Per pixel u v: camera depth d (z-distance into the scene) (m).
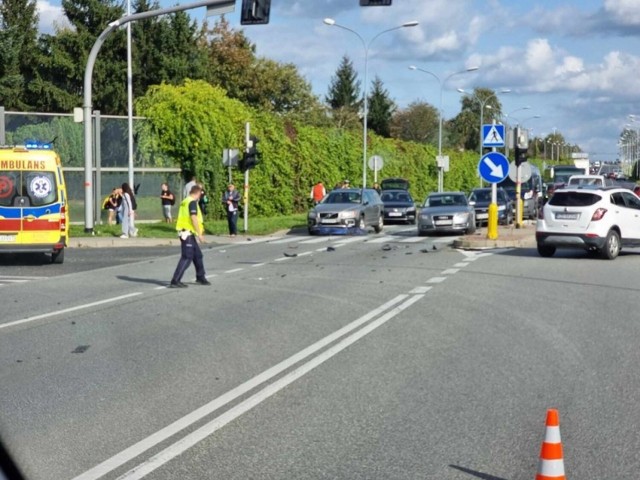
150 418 7.45
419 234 33.72
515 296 15.45
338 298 15.30
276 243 29.80
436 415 7.52
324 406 7.84
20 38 58.81
